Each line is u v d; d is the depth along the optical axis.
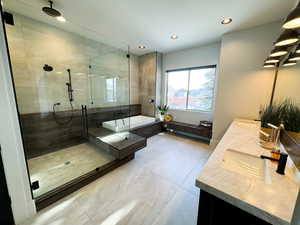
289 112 1.25
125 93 3.90
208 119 3.56
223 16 2.06
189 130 3.56
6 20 1.22
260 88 2.37
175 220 1.34
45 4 1.85
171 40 3.06
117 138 2.63
